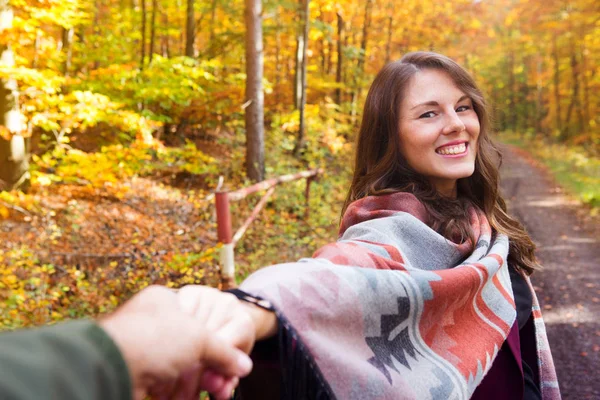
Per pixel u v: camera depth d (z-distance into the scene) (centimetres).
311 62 1867
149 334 38
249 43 998
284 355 66
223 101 1118
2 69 616
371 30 1814
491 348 102
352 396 69
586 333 539
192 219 802
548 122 3244
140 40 1402
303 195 994
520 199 1393
